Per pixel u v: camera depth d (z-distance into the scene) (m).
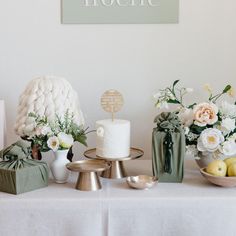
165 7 1.74
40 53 1.76
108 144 1.39
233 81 1.78
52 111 1.42
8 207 1.20
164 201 1.21
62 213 1.20
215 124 1.41
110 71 1.77
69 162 1.37
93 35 1.75
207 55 1.77
